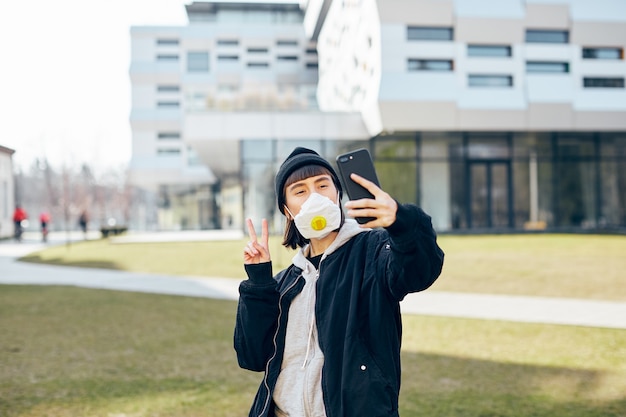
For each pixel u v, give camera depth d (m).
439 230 27.84
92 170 66.88
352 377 1.65
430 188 28.36
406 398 4.52
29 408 4.34
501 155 28.72
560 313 8.01
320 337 1.77
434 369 5.34
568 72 27.97
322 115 27.41
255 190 26.92
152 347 6.35
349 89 31.91
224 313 8.45
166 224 49.34
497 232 26.31
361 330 1.71
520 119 27.33
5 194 33.34
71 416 4.16
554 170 28.95
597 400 4.36
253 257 1.92
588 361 5.47
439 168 28.42
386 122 26.42
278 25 54.97
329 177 1.88
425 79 26.72
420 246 1.54
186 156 48.41
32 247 25.34
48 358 5.88
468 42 27.22
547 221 28.91
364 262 1.79
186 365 5.60
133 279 12.85
